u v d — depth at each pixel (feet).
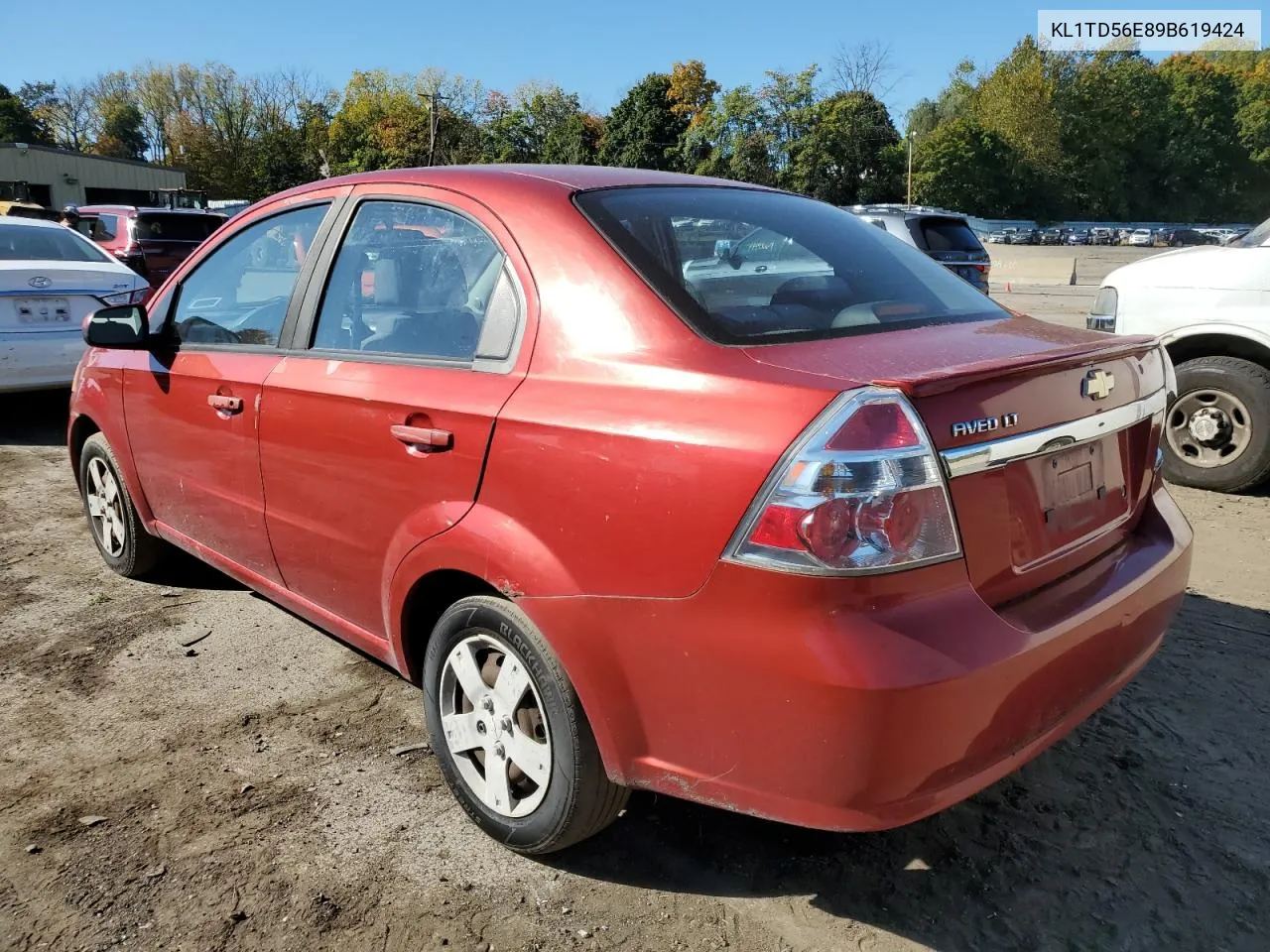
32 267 22.26
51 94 299.99
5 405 27.73
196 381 11.12
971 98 259.39
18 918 7.48
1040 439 6.91
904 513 6.02
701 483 6.30
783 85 204.85
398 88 255.29
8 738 10.09
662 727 6.72
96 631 12.71
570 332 7.48
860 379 6.29
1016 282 85.15
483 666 8.21
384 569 8.77
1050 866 8.12
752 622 6.11
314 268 10.01
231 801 8.99
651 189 8.95
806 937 7.32
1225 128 268.82
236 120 248.73
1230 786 9.16
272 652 12.14
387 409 8.48
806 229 9.37
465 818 8.78
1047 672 6.72
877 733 5.88
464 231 8.61
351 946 7.23
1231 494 18.47
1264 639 12.17
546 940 7.29
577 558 6.95
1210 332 18.08
